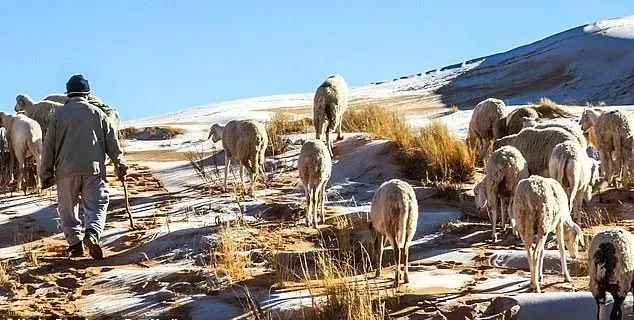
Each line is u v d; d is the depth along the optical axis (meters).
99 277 11.81
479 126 17.80
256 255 12.29
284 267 11.37
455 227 13.30
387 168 16.94
